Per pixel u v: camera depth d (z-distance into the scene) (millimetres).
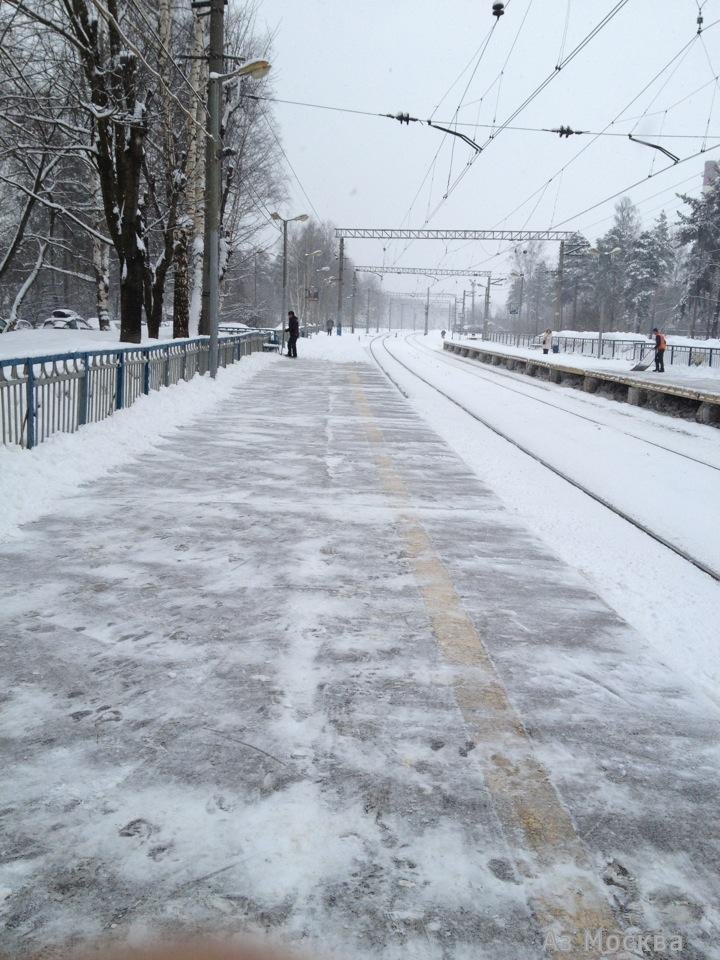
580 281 97875
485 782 2783
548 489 8695
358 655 3816
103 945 1987
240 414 12977
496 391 23750
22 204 33031
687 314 79688
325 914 2123
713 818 2648
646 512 7980
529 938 2078
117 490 7156
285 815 2535
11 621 4062
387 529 6246
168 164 23172
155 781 2695
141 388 11867
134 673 3523
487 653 3920
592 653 4012
